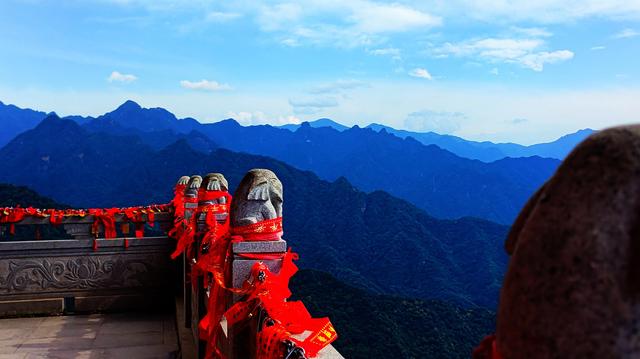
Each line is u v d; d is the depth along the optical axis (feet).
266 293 11.62
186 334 24.75
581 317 3.78
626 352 3.66
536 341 4.00
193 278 22.66
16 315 29.66
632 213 3.81
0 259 29.53
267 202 13.64
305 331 11.31
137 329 27.96
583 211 3.92
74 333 27.17
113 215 33.86
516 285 4.23
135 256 31.53
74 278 30.68
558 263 3.95
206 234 19.62
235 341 12.96
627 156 3.89
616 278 3.75
